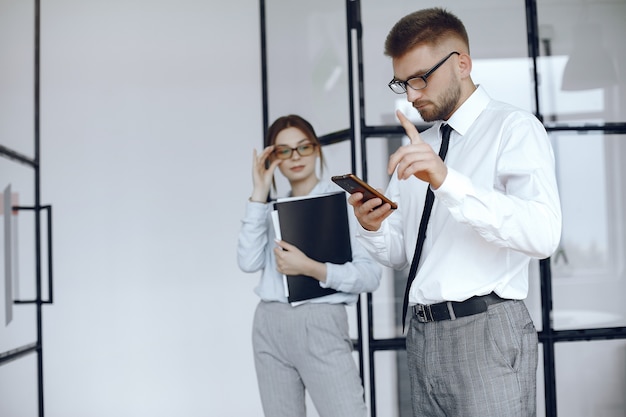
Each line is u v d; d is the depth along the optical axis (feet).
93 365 14.57
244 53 14.90
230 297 14.76
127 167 14.70
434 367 6.39
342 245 9.17
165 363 14.65
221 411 14.69
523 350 6.19
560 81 11.58
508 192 6.08
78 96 14.69
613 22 11.69
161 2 14.79
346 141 11.32
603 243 11.59
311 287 8.86
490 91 11.43
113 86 14.73
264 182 9.70
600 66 11.64
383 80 11.19
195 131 14.82
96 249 14.64
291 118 9.74
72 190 14.62
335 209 9.21
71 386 14.51
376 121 11.19
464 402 6.22
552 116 11.54
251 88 14.90
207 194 14.80
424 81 6.28
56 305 14.52
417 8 11.27
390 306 11.22
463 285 6.18
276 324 9.03
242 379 14.71
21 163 11.92
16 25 13.34
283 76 12.56
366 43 11.18
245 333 14.75
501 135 6.23
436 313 6.34
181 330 14.70
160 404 14.62
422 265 6.46
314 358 8.86
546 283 11.44
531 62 11.50
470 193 5.42
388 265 7.33
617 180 11.64
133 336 14.64
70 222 14.61
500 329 6.15
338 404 8.80
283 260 8.79
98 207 14.67
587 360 11.53
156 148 14.76
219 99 14.85
